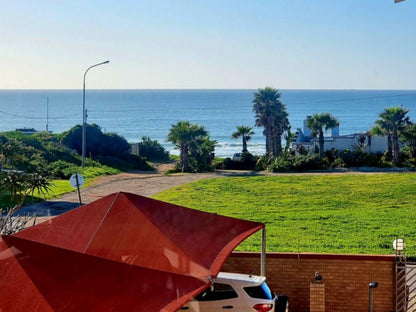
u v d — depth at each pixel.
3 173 29.27
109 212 10.19
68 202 36.31
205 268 8.53
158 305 6.91
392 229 28.41
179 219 10.28
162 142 145.62
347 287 14.47
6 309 6.35
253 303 11.34
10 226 15.35
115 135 71.88
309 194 39.94
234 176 50.34
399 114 56.34
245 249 23.66
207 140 59.12
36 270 7.04
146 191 41.97
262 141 138.62
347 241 25.64
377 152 60.25
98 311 6.57
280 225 29.86
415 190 40.28
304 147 63.41
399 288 14.29
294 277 14.63
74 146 68.69
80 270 7.27
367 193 39.78
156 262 8.72
